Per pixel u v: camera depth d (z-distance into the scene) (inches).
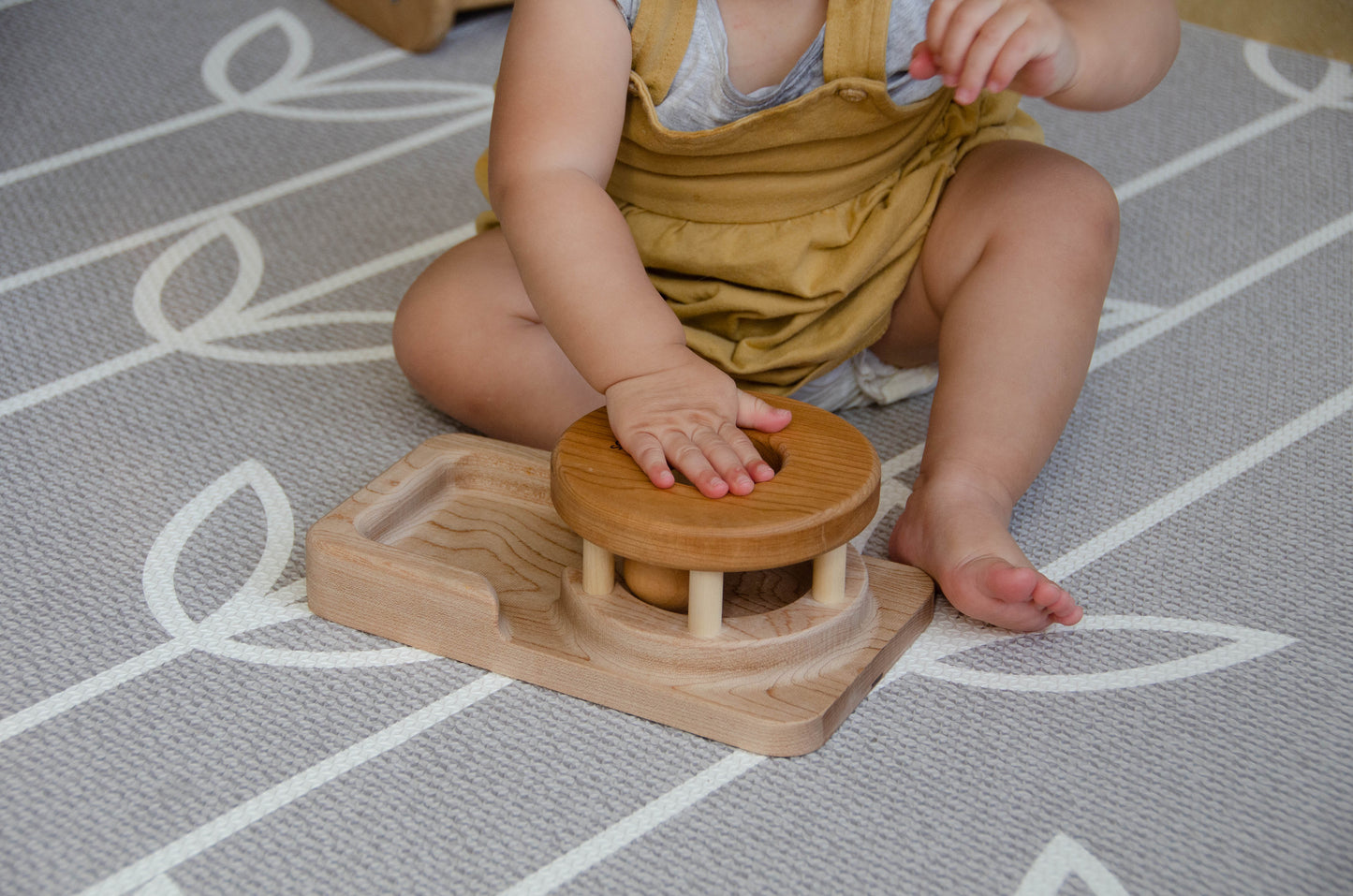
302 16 62.4
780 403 29.5
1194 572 30.9
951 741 26.1
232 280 43.6
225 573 30.9
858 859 23.5
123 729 26.3
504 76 31.0
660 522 24.7
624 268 28.9
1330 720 26.6
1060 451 35.4
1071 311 31.4
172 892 22.8
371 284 43.6
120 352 39.6
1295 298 42.0
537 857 23.6
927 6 30.3
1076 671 28.0
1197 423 36.4
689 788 25.0
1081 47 31.4
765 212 33.4
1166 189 48.1
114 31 60.4
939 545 28.9
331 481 34.3
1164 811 24.5
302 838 23.9
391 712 26.9
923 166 34.4
